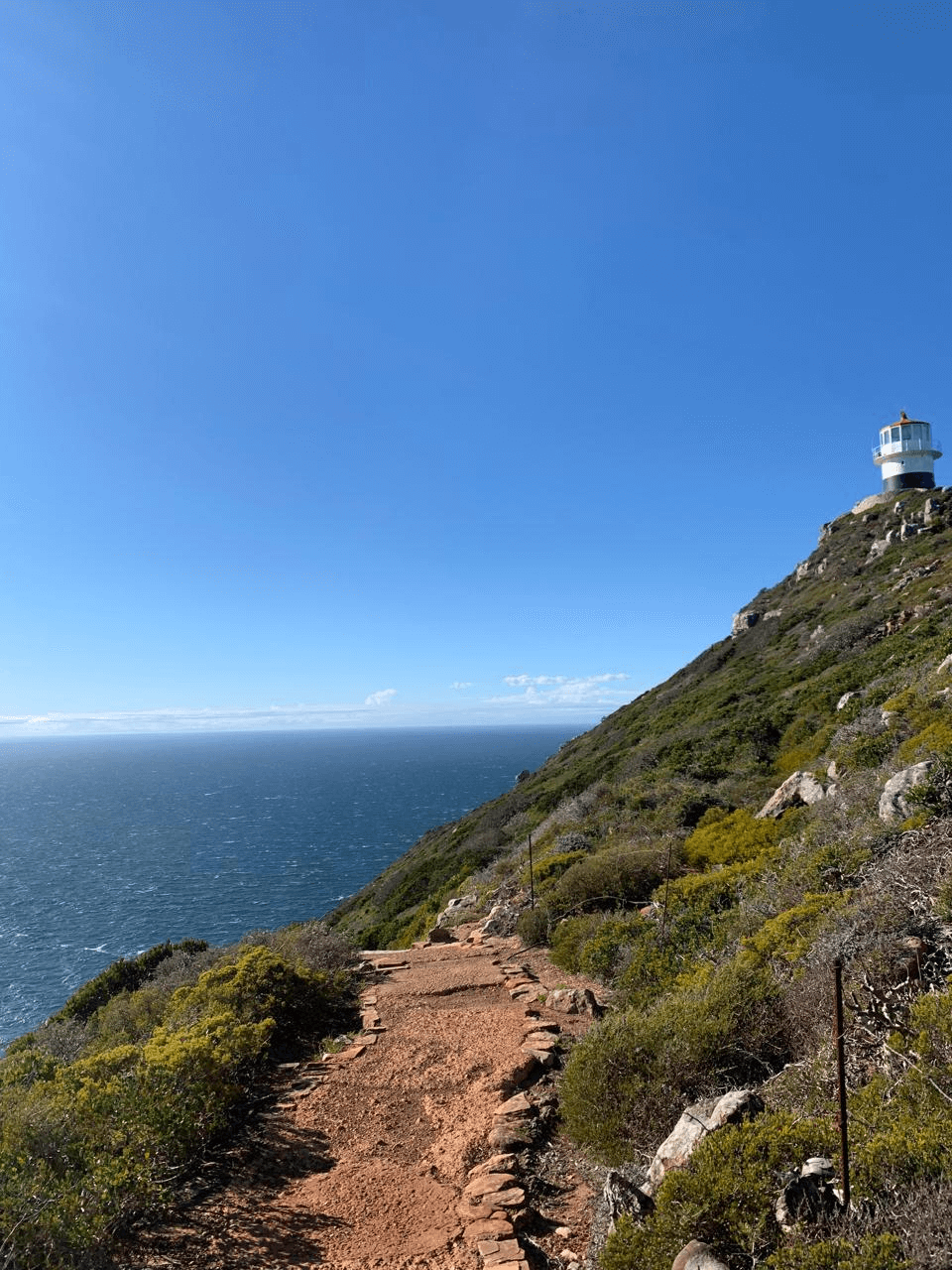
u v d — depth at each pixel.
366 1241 4.87
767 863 10.96
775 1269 3.20
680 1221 3.71
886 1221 3.26
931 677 15.18
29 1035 17.50
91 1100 5.77
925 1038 4.34
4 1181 4.58
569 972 11.54
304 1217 5.22
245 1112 7.14
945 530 43.62
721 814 16.98
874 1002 5.09
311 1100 7.34
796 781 14.98
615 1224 4.20
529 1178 5.67
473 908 19.44
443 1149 6.19
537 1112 6.73
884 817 9.19
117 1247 4.82
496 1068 7.82
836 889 8.07
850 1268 3.01
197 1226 5.12
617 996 9.64
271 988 9.70
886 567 43.16
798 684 30.81
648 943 10.33
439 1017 9.80
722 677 42.94
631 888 13.50
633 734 39.88
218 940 56.09
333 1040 9.29
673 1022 6.08
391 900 33.88
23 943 57.19
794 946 6.71
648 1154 5.21
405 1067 8.11
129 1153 5.37
